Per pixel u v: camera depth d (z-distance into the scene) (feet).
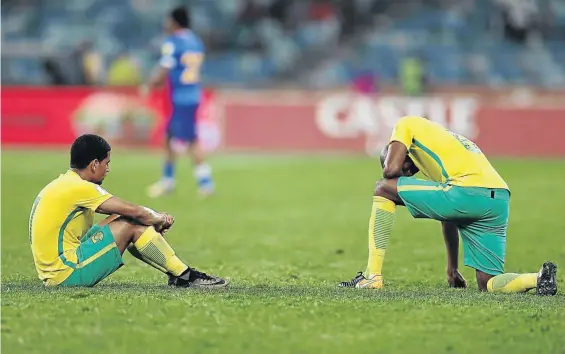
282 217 160.56
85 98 291.99
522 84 368.89
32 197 181.68
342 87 362.53
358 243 131.13
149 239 82.43
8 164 243.60
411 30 390.01
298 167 250.57
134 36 391.86
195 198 186.91
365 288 86.58
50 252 81.30
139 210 82.07
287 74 379.14
